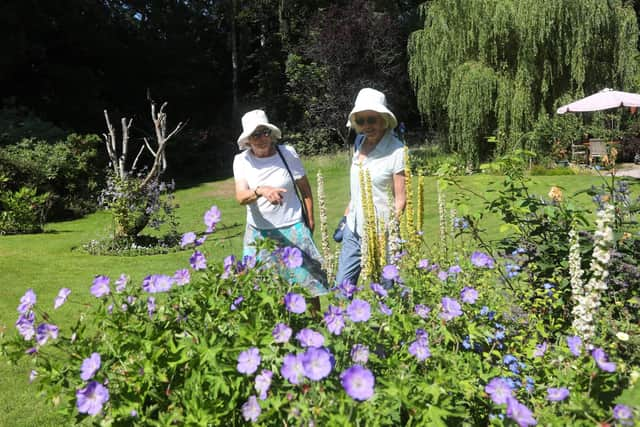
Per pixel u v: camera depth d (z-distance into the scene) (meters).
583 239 2.98
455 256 2.99
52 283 6.48
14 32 21.52
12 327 4.73
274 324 1.89
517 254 3.19
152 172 9.99
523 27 15.84
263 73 29.72
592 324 2.02
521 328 2.56
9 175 14.13
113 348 1.80
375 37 22.92
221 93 31.47
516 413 1.49
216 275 2.01
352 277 3.33
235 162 3.29
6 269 7.36
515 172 3.17
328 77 23.39
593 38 15.78
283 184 3.20
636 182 3.60
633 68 16.30
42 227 12.22
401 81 24.11
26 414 3.03
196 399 1.64
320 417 1.54
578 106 14.20
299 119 27.47
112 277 6.78
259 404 1.61
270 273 2.08
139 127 26.89
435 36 17.59
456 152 17.31
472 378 1.86
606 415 1.65
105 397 1.58
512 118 16.20
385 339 1.99
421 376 1.85
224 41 32.34
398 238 2.71
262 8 29.62
